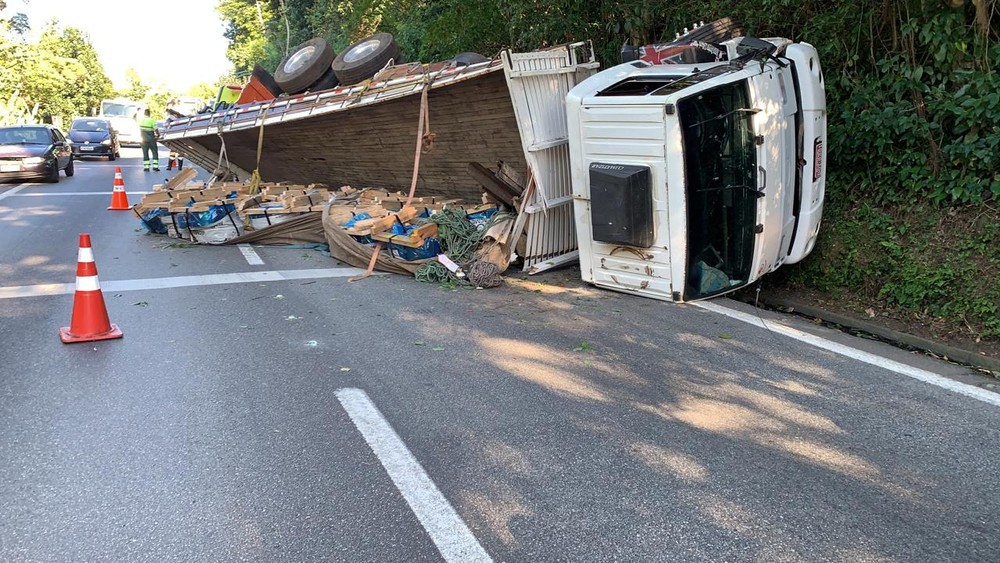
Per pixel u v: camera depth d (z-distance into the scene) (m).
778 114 6.66
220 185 11.78
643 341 6.02
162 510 3.41
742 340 6.08
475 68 7.88
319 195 10.34
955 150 6.71
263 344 5.80
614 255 7.34
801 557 3.11
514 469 3.84
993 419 4.55
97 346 5.69
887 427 4.41
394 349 5.75
